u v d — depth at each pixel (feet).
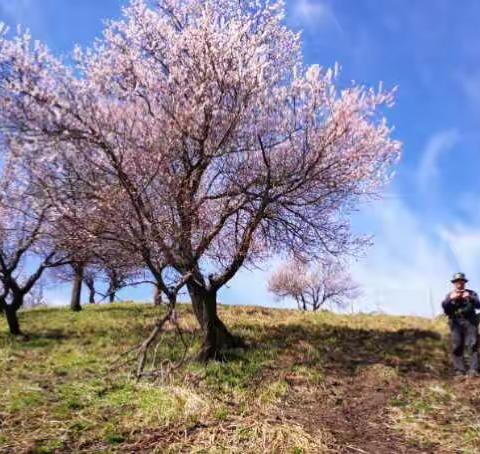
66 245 35.37
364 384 30.81
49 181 31.55
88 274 54.95
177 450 18.19
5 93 31.12
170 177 32.99
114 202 30.12
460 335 33.24
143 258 29.53
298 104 38.19
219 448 18.37
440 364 35.81
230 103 36.01
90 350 40.52
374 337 45.83
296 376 31.58
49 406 22.31
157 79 37.29
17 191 35.58
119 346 41.50
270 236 42.65
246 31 38.88
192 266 33.14
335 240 43.45
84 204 31.60
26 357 38.17
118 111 34.45
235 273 37.04
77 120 30.91
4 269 49.52
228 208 37.42
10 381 27.84
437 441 20.48
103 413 21.63
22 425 20.08
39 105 30.66
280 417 22.81
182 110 33.47
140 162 32.63
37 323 58.49
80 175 31.55
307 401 27.04
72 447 18.40
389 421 23.40
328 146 37.11
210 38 35.73
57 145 30.09
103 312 64.49
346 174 38.22
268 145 38.24
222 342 38.83
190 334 44.83
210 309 36.14
